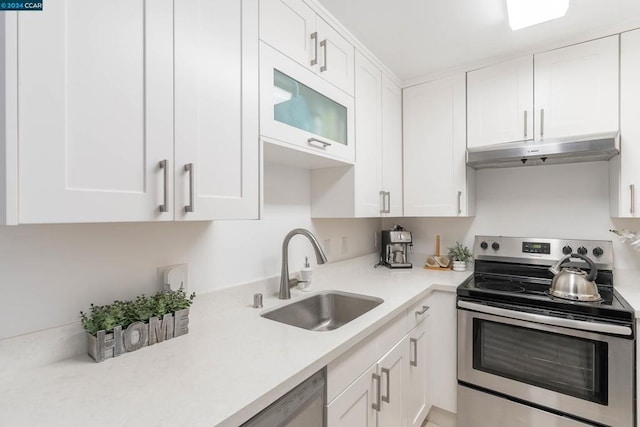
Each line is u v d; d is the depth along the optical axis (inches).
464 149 85.0
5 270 33.3
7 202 23.4
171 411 27.0
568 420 59.4
